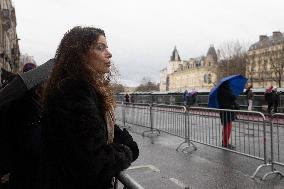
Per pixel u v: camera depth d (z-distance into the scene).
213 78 117.06
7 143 2.16
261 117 7.38
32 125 2.18
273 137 7.39
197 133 9.73
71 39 1.97
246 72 72.62
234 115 8.40
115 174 1.80
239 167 7.61
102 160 1.71
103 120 1.88
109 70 2.10
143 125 13.42
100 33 2.05
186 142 10.04
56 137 1.75
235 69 72.69
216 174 7.08
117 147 1.95
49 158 1.81
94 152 1.69
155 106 12.27
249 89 22.88
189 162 8.23
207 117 9.36
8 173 2.27
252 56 73.81
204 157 8.78
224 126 8.73
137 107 13.99
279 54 67.12
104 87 1.96
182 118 10.30
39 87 2.20
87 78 1.87
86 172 1.69
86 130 1.70
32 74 2.12
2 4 37.03
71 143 1.69
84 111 1.72
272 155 6.84
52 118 1.77
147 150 9.84
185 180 6.70
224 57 76.31
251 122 7.77
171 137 12.38
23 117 2.17
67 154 1.71
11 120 2.16
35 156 2.13
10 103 2.15
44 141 1.84
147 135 12.77
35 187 1.89
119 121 16.44
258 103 24.20
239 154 8.19
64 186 1.77
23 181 2.14
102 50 2.03
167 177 6.91
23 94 2.11
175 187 6.26
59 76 1.89
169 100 35.12
